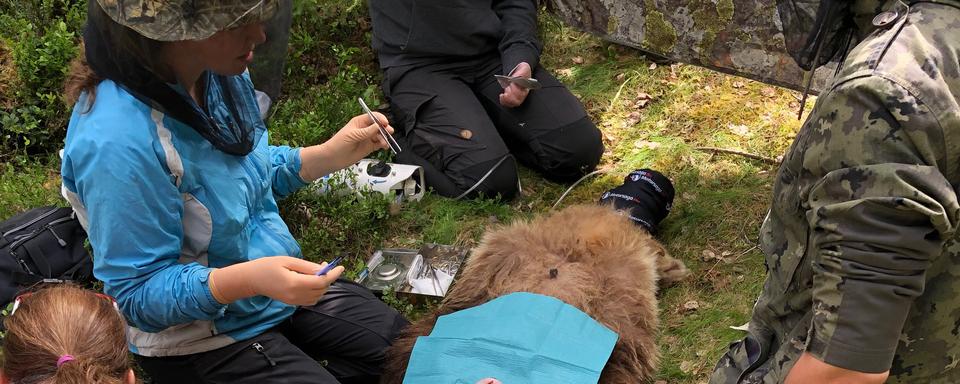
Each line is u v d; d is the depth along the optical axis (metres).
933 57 1.43
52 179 3.89
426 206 3.91
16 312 1.70
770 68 3.79
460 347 2.44
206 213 2.27
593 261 2.87
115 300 2.09
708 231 3.71
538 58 4.25
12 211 3.51
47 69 4.09
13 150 4.03
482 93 4.29
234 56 2.04
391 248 3.61
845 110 1.47
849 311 1.50
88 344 1.64
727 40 3.84
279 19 2.37
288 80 4.59
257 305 2.51
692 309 3.32
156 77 2.01
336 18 4.87
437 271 3.38
